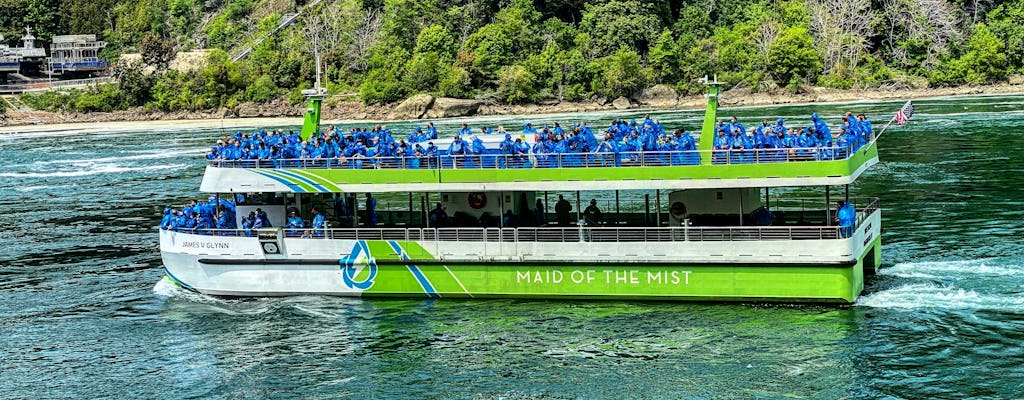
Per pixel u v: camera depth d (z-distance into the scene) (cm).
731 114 14050
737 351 3134
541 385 2964
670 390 2888
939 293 3625
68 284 4456
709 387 2894
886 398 2772
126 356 3384
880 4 19575
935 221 5066
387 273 3734
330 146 3841
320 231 3828
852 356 3061
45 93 18488
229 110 17375
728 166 3522
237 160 3856
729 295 3497
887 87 17312
